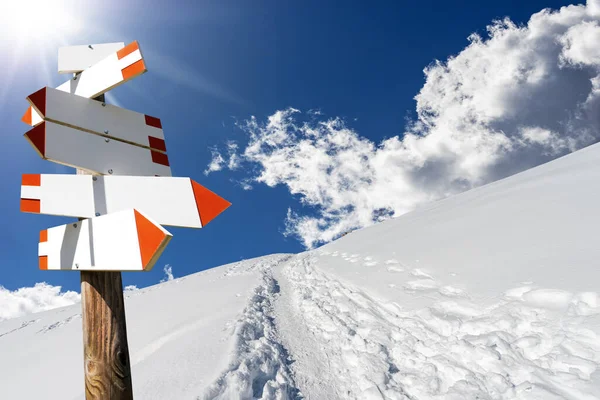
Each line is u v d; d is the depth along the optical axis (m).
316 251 18.17
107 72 1.79
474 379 3.48
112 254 1.37
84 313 1.66
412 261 7.48
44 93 1.62
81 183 1.55
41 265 1.70
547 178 9.10
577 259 4.39
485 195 11.33
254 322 6.27
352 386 4.19
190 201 1.50
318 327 6.21
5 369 9.09
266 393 3.84
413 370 4.14
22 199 1.46
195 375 4.13
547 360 3.27
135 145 1.91
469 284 5.27
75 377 6.95
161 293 15.56
